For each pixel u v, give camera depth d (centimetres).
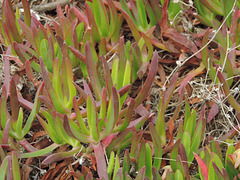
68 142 75
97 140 73
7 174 65
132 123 77
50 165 78
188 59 87
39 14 96
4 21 85
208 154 69
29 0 98
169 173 68
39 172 79
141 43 85
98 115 76
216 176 68
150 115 79
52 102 75
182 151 70
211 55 81
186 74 89
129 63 73
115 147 75
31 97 87
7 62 77
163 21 85
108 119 73
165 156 77
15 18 85
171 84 76
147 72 87
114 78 77
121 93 73
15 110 75
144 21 88
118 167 68
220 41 83
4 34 86
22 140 77
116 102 69
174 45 88
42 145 81
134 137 72
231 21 87
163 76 87
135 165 73
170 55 90
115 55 85
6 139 71
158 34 90
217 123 84
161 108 74
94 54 83
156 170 69
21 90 87
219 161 69
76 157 76
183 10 88
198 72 85
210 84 85
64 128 68
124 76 75
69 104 77
